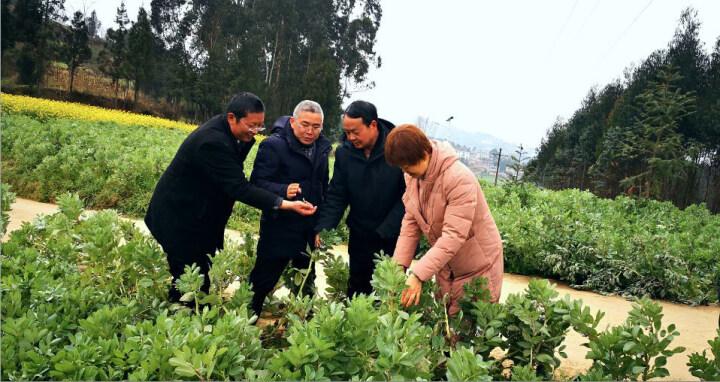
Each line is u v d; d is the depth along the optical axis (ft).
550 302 9.80
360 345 7.34
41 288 9.55
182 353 6.51
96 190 33.76
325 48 170.50
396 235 12.67
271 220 12.95
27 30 147.54
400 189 12.71
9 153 40.68
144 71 163.94
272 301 15.15
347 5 213.25
